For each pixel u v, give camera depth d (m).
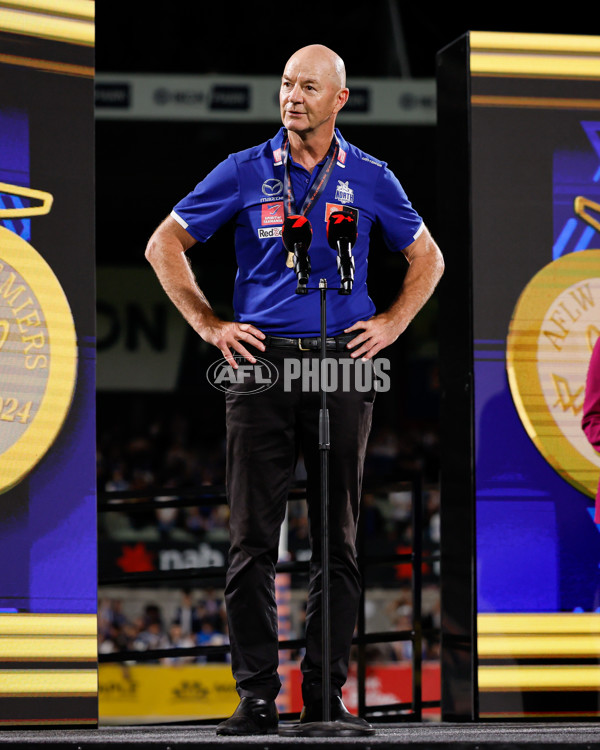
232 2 26.03
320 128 7.30
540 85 8.71
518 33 8.70
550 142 8.70
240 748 6.17
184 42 26.28
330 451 7.20
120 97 22.83
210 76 22.94
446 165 9.02
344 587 7.24
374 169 7.58
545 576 8.47
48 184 7.75
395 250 7.90
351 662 19.55
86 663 7.64
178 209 7.57
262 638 7.15
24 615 7.57
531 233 8.65
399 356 31.84
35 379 7.66
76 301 7.77
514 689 8.38
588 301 8.67
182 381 31.86
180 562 21.30
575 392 8.61
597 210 8.71
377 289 30.16
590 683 8.44
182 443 31.59
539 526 8.49
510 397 8.55
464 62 8.71
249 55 26.27
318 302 7.29
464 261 8.67
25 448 7.62
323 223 7.32
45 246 7.72
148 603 21.97
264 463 7.20
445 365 8.98
